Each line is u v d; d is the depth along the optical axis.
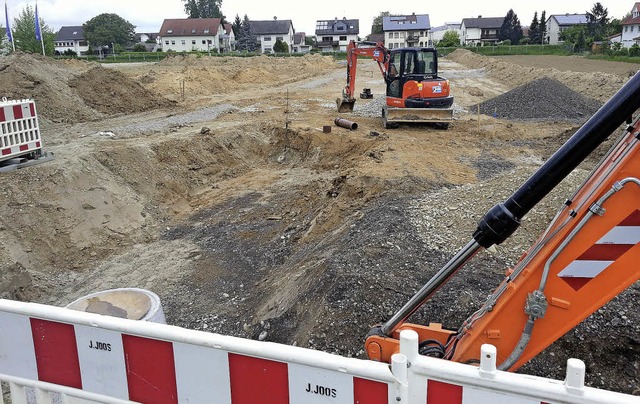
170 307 8.24
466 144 16.00
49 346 2.92
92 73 21.27
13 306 2.93
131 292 5.16
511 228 3.34
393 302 6.03
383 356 3.87
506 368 3.43
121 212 11.60
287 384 2.47
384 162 12.45
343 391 2.38
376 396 2.33
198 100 25.84
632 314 5.32
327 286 6.50
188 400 2.69
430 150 14.72
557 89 22.66
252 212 12.34
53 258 9.77
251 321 7.39
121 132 16.39
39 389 3.02
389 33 87.44
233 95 28.53
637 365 4.84
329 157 15.88
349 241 8.04
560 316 3.32
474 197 8.78
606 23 71.12
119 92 21.22
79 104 19.61
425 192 10.19
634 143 3.01
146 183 13.06
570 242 3.19
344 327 5.77
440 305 5.92
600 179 3.18
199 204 13.35
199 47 85.50
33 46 49.34
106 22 86.50
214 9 114.12
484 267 6.75
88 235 10.52
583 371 2.06
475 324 3.60
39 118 17.53
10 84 18.42
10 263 9.01
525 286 3.34
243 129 17.97
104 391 2.87
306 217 11.30
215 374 2.60
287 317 6.70
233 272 9.32
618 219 3.08
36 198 10.44
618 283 3.18
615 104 3.02
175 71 31.94
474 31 97.75
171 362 2.67
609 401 2.04
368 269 6.72
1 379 3.10
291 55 66.69
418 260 7.00
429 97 17.84
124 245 10.76
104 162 12.75
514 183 8.87
